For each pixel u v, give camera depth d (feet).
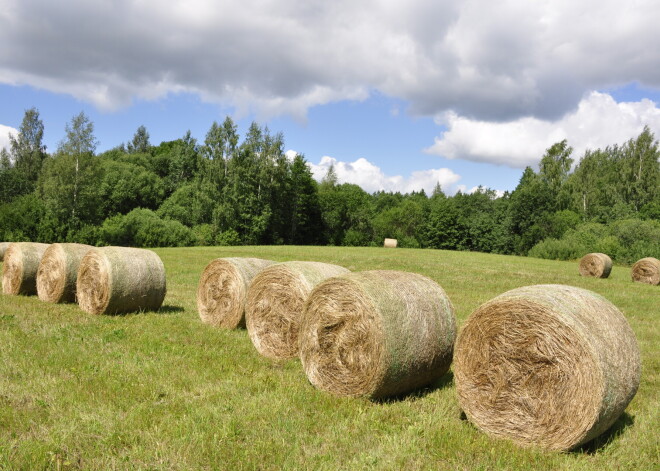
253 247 139.85
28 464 14.34
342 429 17.76
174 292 51.29
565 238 180.04
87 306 37.37
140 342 28.07
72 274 40.55
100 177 176.04
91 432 16.62
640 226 169.58
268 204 213.87
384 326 20.43
